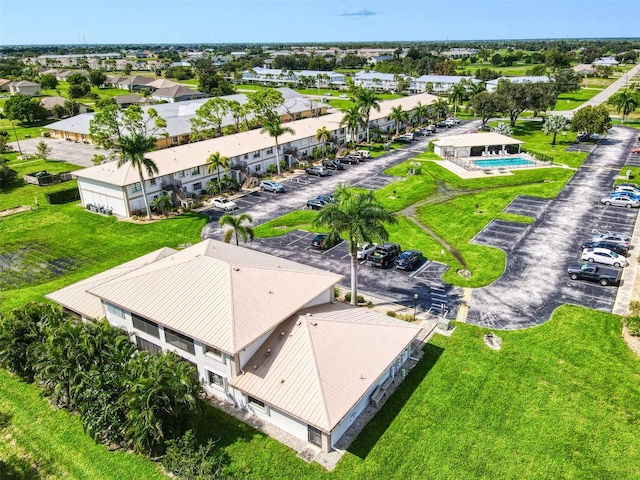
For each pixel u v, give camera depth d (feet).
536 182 240.73
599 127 310.65
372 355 95.45
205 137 329.11
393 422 90.27
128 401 81.56
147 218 201.26
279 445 85.71
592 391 97.19
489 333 116.67
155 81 585.63
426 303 131.23
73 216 207.31
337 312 107.34
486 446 84.79
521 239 171.63
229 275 104.06
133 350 95.30
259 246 171.63
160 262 119.34
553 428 88.38
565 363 105.40
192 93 512.22
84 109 447.83
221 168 235.61
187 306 100.22
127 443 86.69
